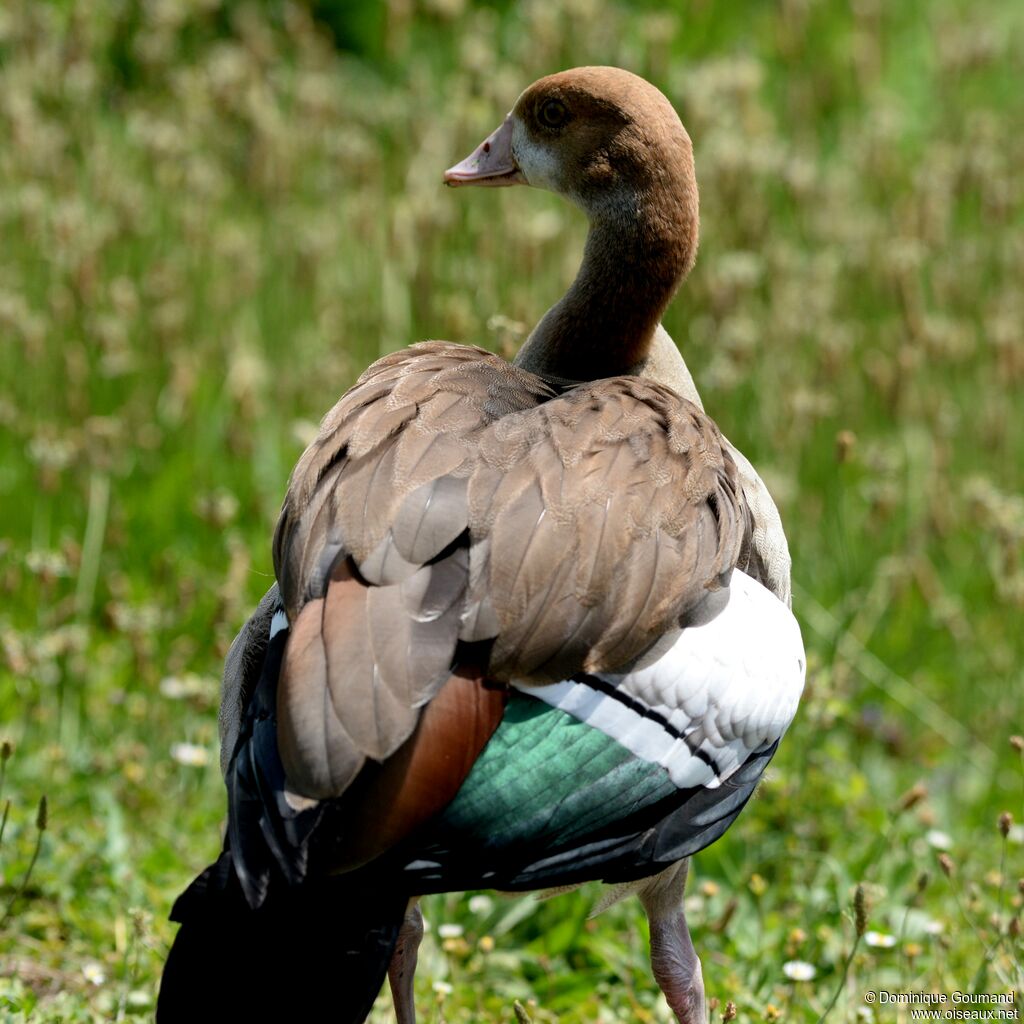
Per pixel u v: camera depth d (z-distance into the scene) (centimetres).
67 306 1190
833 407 1212
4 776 901
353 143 1305
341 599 549
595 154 770
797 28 1543
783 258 1267
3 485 1142
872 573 1206
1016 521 1155
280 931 525
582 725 558
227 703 629
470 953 823
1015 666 1142
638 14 1742
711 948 835
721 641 602
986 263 1382
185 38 1597
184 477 1166
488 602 552
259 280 1315
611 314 774
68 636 969
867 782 1033
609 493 589
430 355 672
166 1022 523
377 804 521
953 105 1581
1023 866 962
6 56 1409
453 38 1560
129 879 829
